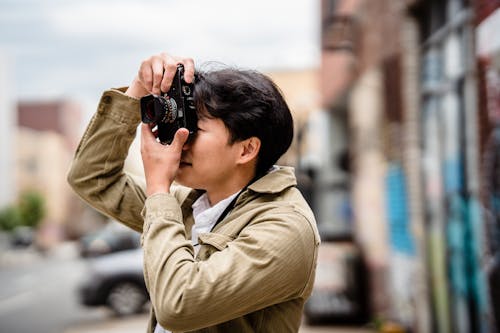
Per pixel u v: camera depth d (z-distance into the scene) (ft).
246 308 4.10
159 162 4.43
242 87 4.46
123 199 5.35
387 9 21.49
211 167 4.52
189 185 4.69
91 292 32.40
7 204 134.72
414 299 19.12
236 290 3.99
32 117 191.42
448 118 16.24
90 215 197.88
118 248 33.83
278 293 4.17
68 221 191.62
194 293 3.93
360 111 28.30
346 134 40.45
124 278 32.55
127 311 32.53
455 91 15.56
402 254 20.67
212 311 3.98
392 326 21.42
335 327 25.88
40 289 51.80
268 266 4.06
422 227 18.75
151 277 4.09
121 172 5.46
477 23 12.71
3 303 42.47
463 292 15.03
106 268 32.58
